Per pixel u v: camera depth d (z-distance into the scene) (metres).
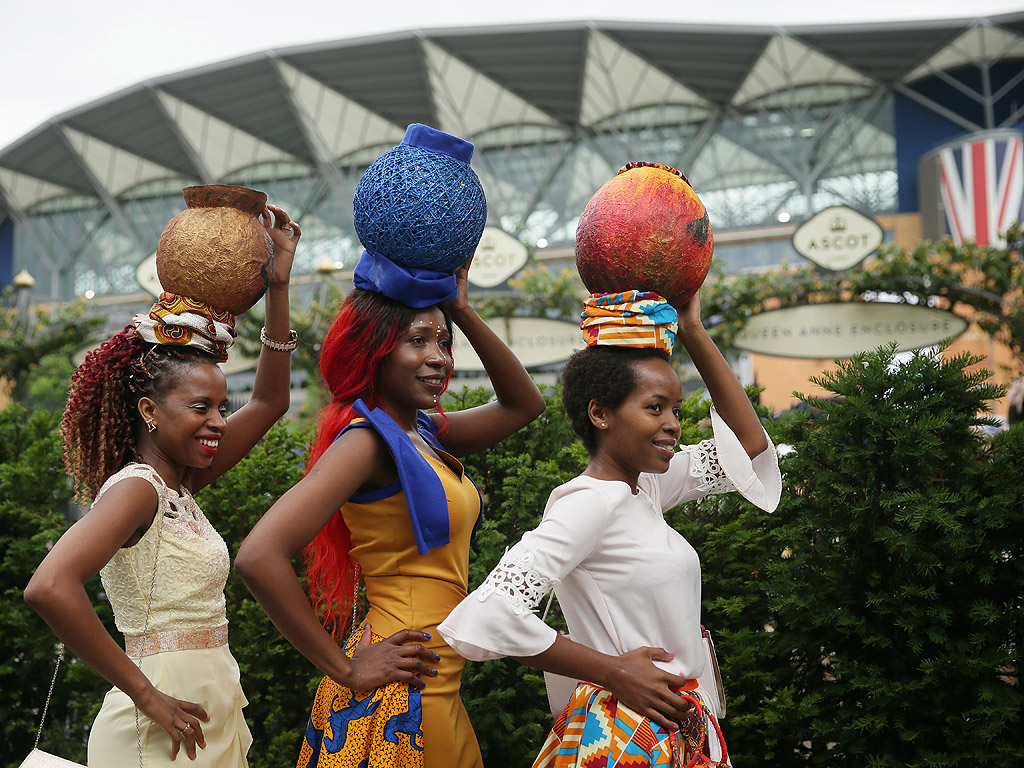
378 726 1.64
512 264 6.99
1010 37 24.09
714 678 1.84
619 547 1.68
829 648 2.38
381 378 1.82
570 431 2.82
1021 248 6.54
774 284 6.57
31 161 30.86
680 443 2.63
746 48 24.28
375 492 1.73
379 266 1.79
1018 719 2.15
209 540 1.89
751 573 2.54
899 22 23.28
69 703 3.11
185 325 1.85
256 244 1.92
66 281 33.12
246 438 2.11
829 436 2.37
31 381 9.21
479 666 2.51
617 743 1.58
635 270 1.77
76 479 1.91
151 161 31.06
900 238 25.50
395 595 1.75
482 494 2.75
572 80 26.08
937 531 2.25
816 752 2.37
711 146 27.44
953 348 7.98
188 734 1.73
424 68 25.64
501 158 28.78
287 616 1.55
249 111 28.25
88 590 2.98
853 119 26.66
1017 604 2.26
